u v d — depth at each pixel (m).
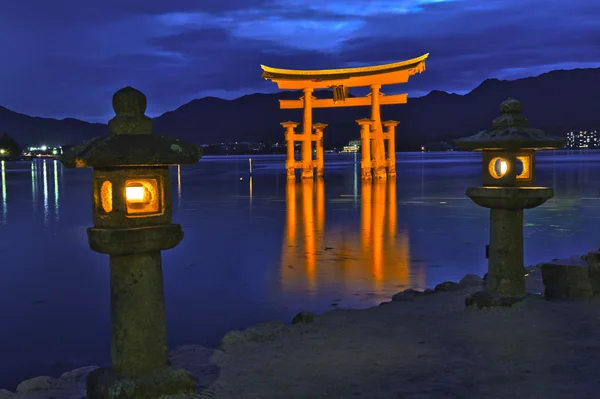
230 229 18.64
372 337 5.74
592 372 4.59
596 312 6.33
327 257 13.21
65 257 14.09
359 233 17.19
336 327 6.16
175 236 4.06
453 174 61.97
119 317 4.11
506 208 6.34
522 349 5.20
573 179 45.06
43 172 81.19
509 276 6.46
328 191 37.28
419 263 12.35
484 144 6.19
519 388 4.30
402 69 51.53
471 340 5.52
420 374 4.66
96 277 11.77
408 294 8.26
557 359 4.92
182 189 40.88
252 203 28.84
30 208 27.42
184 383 4.21
